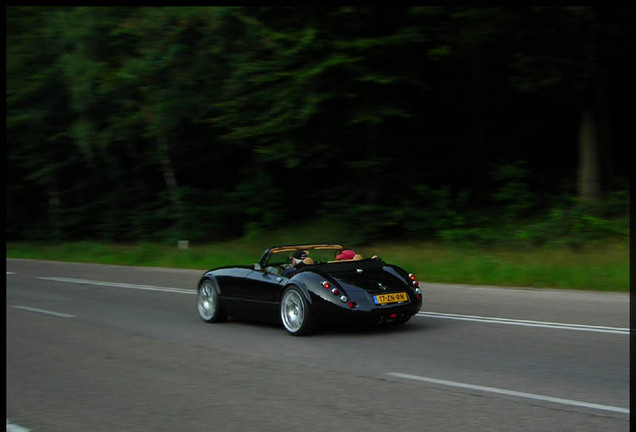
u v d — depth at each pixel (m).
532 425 4.92
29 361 8.19
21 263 25.55
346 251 9.93
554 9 17.58
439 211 20.78
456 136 24.16
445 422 5.07
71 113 30.58
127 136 27.00
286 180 26.61
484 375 6.57
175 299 13.88
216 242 25.94
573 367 6.77
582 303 11.09
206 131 27.86
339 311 8.62
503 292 12.82
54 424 5.50
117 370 7.52
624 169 22.31
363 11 18.17
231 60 21.12
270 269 9.88
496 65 22.30
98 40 25.55
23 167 32.91
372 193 21.98
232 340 9.13
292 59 19.06
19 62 30.19
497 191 23.25
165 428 5.24
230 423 5.29
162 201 28.70
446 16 18.38
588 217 17.39
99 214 32.28
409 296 8.96
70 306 13.34
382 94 19.88
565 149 24.84
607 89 22.22
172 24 22.44
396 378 6.58
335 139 21.11
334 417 5.32
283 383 6.56
